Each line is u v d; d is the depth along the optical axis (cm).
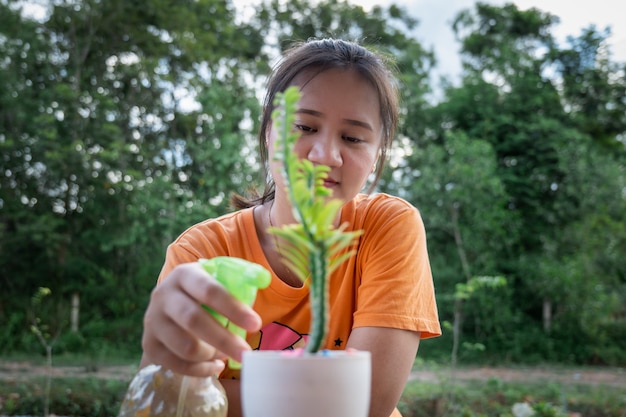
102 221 1105
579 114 1329
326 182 101
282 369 51
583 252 1100
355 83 105
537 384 728
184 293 64
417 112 1242
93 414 554
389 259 112
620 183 1139
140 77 1145
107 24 1157
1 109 1069
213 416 66
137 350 962
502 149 1249
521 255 1137
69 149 1018
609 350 1018
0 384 623
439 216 1036
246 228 127
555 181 1225
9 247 1049
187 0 1224
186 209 972
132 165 1116
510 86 1309
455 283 1063
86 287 1069
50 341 945
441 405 583
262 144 142
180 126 1155
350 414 52
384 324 105
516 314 1101
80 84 1129
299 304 122
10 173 1077
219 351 64
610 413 586
